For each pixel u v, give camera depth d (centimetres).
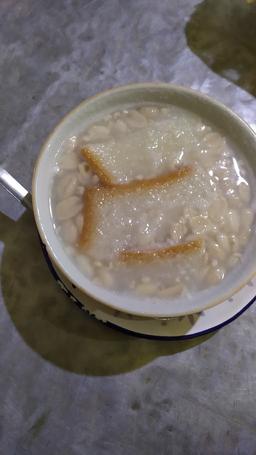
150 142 25
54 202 25
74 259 24
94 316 26
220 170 26
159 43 33
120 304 23
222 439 27
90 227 24
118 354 28
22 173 30
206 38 34
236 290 23
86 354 28
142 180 24
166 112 26
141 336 26
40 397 27
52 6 33
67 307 28
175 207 24
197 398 27
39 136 31
